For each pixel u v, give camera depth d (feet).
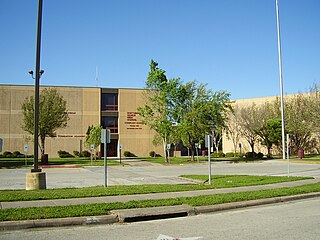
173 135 142.00
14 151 181.47
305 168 105.50
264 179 66.54
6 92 183.21
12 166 118.52
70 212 32.60
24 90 185.37
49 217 30.94
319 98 161.99
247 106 195.83
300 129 167.73
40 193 44.57
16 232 28.09
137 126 203.21
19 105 183.93
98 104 197.47
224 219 33.19
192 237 25.81
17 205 36.78
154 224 31.35
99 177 79.41
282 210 38.01
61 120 142.61
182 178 75.20
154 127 140.77
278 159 153.17
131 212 33.78
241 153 185.98
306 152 182.19
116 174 89.10
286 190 49.34
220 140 217.15
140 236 26.45
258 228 28.55
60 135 189.67
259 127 177.17
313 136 180.45
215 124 145.48
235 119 195.21
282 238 24.97
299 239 24.64
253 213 36.35
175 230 28.53
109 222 31.86
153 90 141.59
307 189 50.88
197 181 67.36
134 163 137.28
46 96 141.28
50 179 74.08
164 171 99.30
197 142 154.71
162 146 205.57
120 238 25.84
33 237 26.37
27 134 182.60
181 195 44.98
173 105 140.05
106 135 53.83
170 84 137.18
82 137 193.26
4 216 30.58
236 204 39.75
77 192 45.91
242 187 54.24
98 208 34.68
